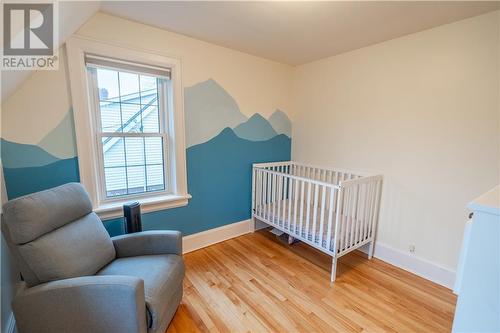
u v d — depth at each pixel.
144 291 1.29
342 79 2.76
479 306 0.87
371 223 2.47
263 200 3.00
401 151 2.32
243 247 2.77
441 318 1.73
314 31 2.15
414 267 2.27
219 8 1.79
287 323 1.66
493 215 0.82
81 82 1.86
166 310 1.46
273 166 3.20
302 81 3.24
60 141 1.84
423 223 2.22
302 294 1.96
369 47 2.48
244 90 2.87
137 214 2.04
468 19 1.85
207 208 2.76
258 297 1.92
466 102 1.91
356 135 2.67
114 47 1.96
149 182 2.43
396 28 2.06
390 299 1.92
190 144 2.52
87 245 1.47
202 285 2.06
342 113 2.79
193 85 2.45
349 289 2.04
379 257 2.54
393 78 2.32
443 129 2.04
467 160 1.94
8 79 1.37
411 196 2.28
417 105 2.18
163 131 2.45
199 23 2.04
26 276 1.25
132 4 1.75
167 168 2.50
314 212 2.30
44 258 1.24
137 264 1.56
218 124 2.70
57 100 1.80
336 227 2.08
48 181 1.82
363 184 2.32
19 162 1.70
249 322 1.67
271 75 3.11
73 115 1.87
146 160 2.38
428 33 2.07
